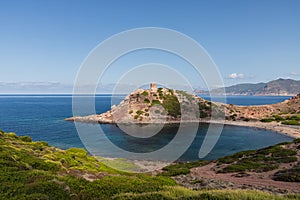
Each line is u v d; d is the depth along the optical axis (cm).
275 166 3109
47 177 1292
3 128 8000
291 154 3650
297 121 9856
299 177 2503
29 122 9450
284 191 2066
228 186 2264
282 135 7631
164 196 1154
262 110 11988
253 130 8525
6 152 1680
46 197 1038
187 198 1141
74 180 1311
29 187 1126
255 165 3275
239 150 5641
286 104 13312
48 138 6438
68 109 15625
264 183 2411
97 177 1670
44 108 16538
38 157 1848
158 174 2877
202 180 2545
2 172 1336
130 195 1162
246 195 1195
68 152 2475
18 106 18662
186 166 3653
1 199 988
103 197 1145
